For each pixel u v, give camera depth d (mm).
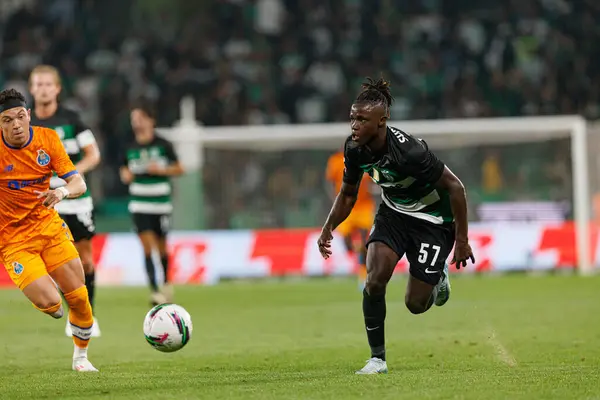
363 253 45625
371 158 19312
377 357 19859
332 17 75312
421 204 19891
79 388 18125
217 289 48188
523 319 32188
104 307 39406
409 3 76938
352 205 20453
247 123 68688
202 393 16859
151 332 19656
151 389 17688
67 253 20828
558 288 44250
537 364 21531
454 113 68062
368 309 19719
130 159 38562
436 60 72812
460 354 23812
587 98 70562
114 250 52594
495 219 54188
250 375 20078
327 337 28531
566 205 53812
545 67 72312
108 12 77688
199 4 78000
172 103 69750
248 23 76812
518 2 76000
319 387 17328
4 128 19672
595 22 75250
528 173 54250
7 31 73625
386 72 72125
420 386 17219
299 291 46094
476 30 75812
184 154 53656
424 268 19891
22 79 71750
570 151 53812
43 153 20125
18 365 23078
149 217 38750
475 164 54719
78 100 70250
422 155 19047
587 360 22125
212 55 73500
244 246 53281
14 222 20156
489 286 45906
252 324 32344
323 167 54594
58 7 76750
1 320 34375
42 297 20000
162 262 39094
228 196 54281
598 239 53969
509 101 70188
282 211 54500
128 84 70250
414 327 30406
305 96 70125
